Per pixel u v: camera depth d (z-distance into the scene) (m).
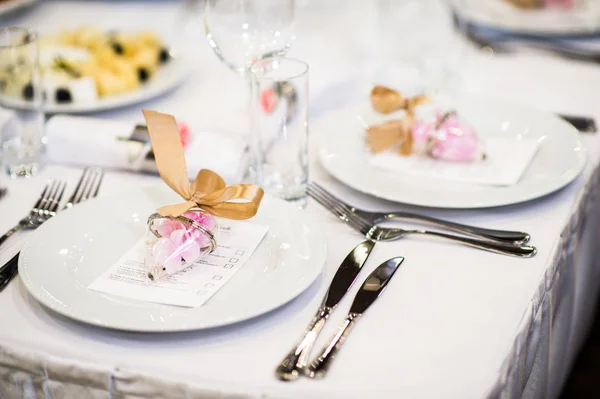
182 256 0.85
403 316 0.82
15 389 0.82
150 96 1.22
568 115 1.16
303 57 1.39
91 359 0.79
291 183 0.99
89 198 1.00
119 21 1.61
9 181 1.04
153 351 0.80
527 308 0.83
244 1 1.04
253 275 0.86
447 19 1.58
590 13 1.55
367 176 1.01
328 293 0.84
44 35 1.47
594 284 1.19
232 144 1.04
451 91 1.26
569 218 0.96
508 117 1.13
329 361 0.78
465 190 0.98
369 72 1.34
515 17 1.54
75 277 0.86
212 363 0.78
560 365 1.05
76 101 1.20
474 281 0.86
